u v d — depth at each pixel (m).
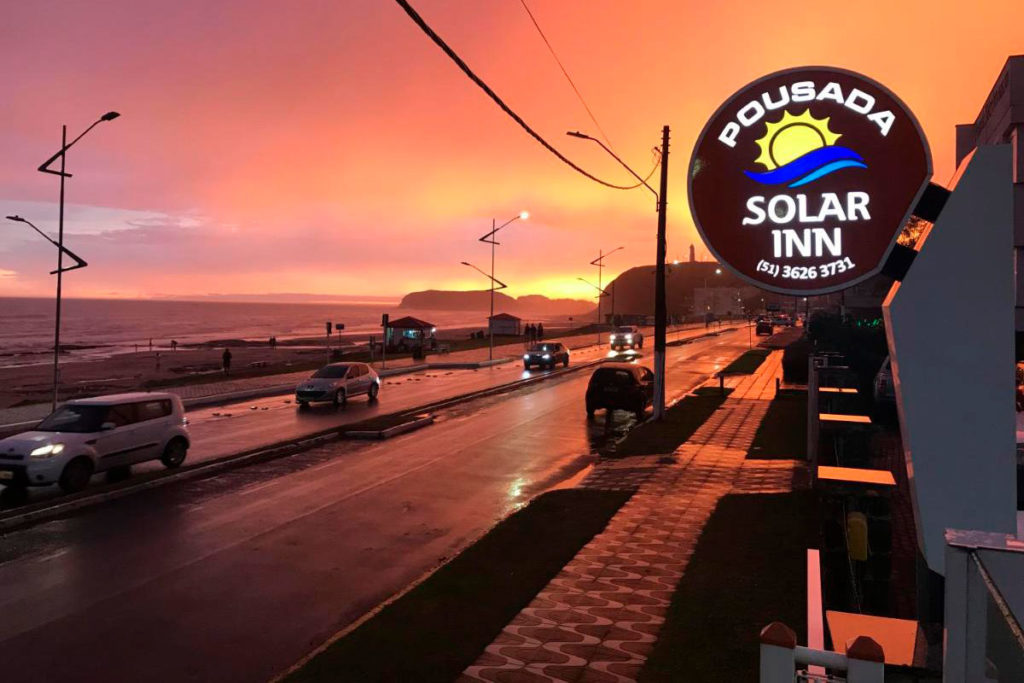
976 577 3.28
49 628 7.65
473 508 12.56
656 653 6.62
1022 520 7.16
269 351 88.00
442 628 7.26
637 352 56.12
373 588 8.83
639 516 11.27
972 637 3.27
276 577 9.20
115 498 13.16
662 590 8.17
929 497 4.85
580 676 6.22
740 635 6.89
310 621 7.85
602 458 16.98
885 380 19.28
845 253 5.20
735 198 5.41
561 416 23.81
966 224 4.91
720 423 21.06
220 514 12.13
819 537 9.75
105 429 14.22
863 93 5.16
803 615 7.26
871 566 6.01
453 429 21.17
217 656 7.01
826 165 5.23
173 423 15.73
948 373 4.88
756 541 9.75
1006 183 4.87
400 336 61.91
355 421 22.81
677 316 122.25
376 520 11.80
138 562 9.73
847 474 6.26
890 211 5.11
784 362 35.75
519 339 74.50
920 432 4.89
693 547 9.66
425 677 6.25
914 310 4.95
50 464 13.22
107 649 7.16
